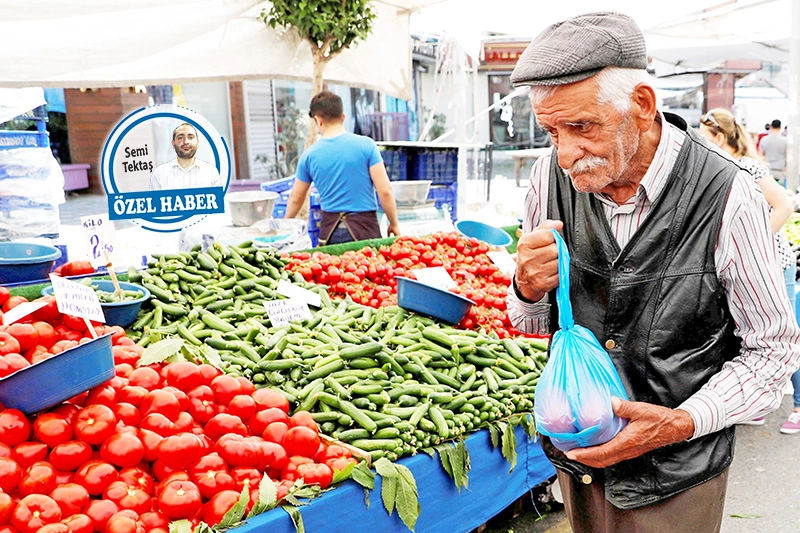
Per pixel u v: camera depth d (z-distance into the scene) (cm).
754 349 176
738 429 527
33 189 539
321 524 234
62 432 216
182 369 260
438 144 719
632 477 187
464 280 461
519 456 319
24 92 543
